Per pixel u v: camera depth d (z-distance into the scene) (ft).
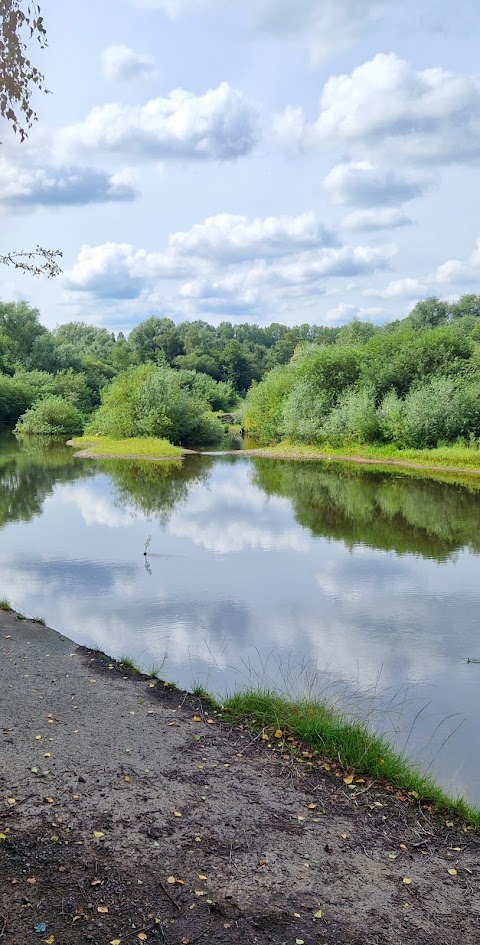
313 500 73.72
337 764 18.33
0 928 11.19
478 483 89.76
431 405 121.80
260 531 56.49
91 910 11.82
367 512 66.69
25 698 21.31
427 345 144.56
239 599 36.50
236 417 209.56
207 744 18.95
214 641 29.78
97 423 153.28
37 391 211.41
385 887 13.14
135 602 35.37
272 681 25.38
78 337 431.84
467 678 26.55
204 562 45.06
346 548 50.57
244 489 81.76
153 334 401.08
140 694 22.44
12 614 31.27
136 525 57.67
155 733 19.40
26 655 25.61
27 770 16.69
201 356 341.21
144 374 153.89
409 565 45.47
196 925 11.65
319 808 15.99
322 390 146.20
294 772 17.67
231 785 16.72
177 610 34.19
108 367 287.28
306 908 12.34
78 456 117.50
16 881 12.48
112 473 94.84
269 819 15.29
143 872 13.03
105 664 25.31
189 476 93.61
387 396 133.28
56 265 23.70
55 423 176.35
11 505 66.90
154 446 127.13
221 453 130.62
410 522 61.72
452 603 36.70
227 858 13.69
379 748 19.01
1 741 18.15
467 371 136.98
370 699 24.26
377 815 15.92
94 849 13.65
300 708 21.36
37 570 41.73
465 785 18.57
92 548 48.34
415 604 36.42
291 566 44.50
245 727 20.34
